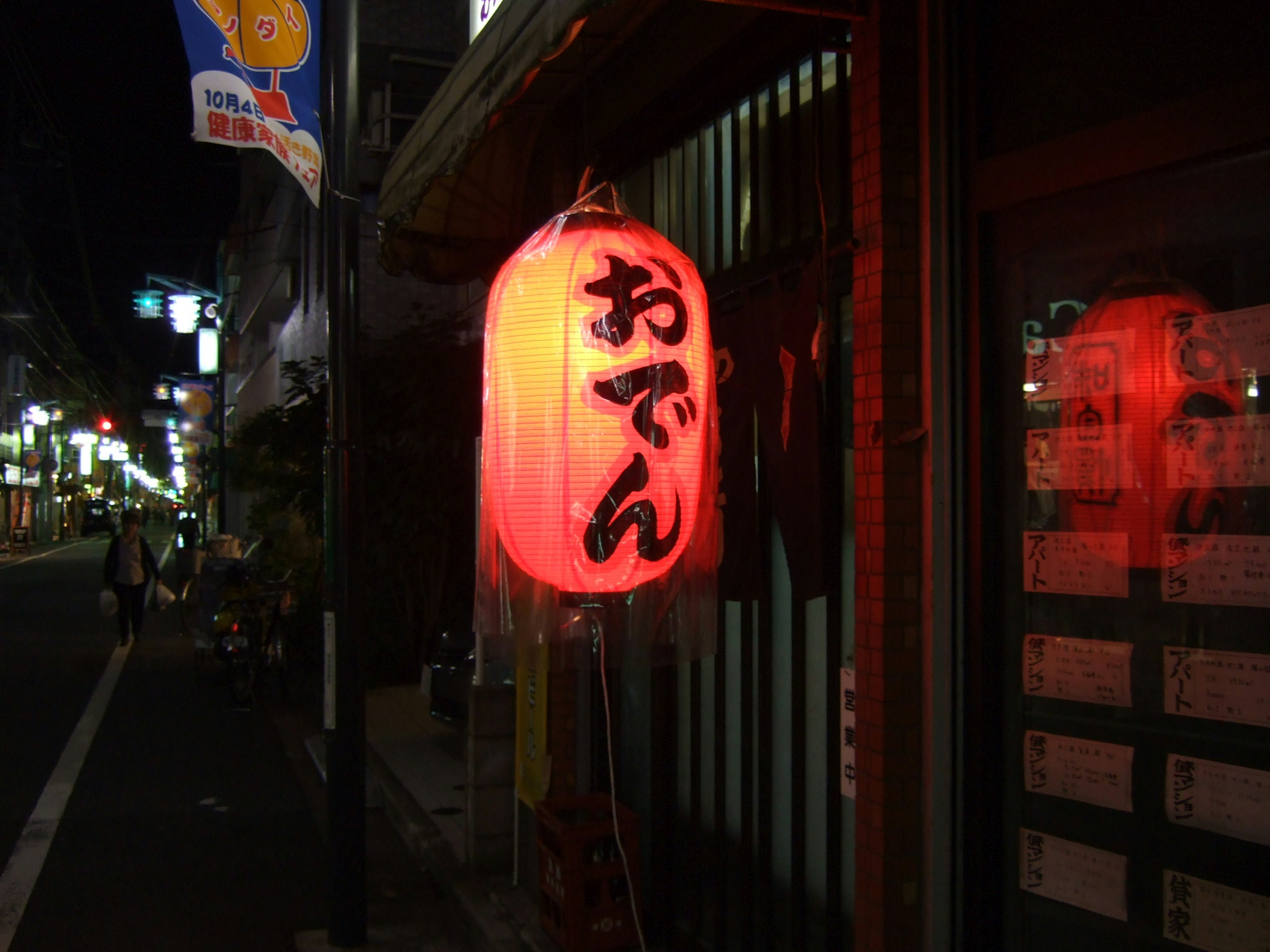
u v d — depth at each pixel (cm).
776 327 381
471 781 581
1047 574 293
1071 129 291
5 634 1597
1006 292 307
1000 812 304
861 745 327
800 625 387
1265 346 247
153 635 1642
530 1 353
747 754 416
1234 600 252
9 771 819
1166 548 266
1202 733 258
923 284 323
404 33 1454
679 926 479
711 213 474
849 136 379
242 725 1007
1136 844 271
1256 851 247
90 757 866
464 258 654
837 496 367
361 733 512
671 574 315
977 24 317
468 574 1238
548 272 285
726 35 422
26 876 597
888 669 316
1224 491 255
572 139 574
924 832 316
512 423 283
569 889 461
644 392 277
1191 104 256
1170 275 267
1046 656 293
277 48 474
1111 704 278
